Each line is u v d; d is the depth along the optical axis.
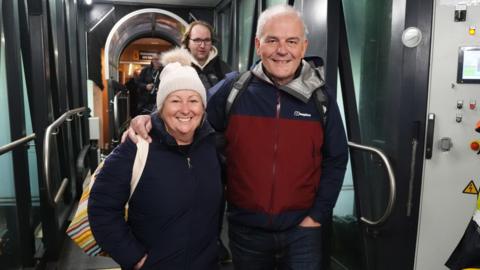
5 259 2.50
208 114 1.71
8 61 2.37
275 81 1.62
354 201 2.84
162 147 1.31
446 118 2.15
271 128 1.59
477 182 2.18
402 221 2.24
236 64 5.35
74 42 5.14
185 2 6.13
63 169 3.85
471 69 2.10
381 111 2.47
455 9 2.08
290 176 1.59
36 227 3.31
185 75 1.29
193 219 1.34
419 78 2.13
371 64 2.62
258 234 1.64
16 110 2.41
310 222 1.66
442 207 2.22
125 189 1.29
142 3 6.19
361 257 2.65
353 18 2.82
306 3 2.87
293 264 1.64
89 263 3.08
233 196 1.65
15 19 2.36
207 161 1.39
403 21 2.11
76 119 4.77
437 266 2.27
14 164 2.48
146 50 10.28
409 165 2.19
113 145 5.88
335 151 1.67
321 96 1.63
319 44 2.63
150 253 1.33
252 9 4.63
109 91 6.14
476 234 1.54
